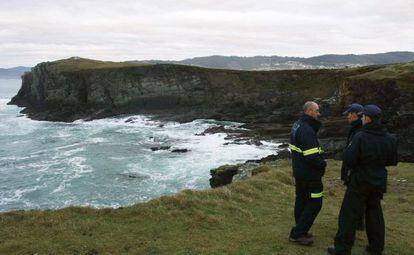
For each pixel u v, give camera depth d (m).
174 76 83.75
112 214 10.91
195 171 39.09
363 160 7.82
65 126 74.81
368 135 7.78
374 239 8.30
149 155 47.16
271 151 47.22
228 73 82.00
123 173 39.00
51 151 51.22
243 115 74.25
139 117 78.88
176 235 9.45
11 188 35.00
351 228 7.99
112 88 86.56
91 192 33.12
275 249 8.59
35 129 71.38
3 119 86.12
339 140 45.59
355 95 52.41
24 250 8.65
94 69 88.75
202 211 11.12
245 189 14.09
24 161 45.69
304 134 8.30
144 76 85.19
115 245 8.83
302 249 8.61
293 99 75.69
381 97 49.53
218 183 28.97
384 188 7.88
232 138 55.09
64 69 94.00
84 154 48.75
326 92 74.62
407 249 9.02
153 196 31.53
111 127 71.75
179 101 83.56
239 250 8.50
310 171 8.43
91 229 9.79
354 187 7.96
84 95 88.94
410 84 47.69
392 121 45.09
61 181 36.78
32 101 106.75
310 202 8.65
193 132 62.56
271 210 11.88
